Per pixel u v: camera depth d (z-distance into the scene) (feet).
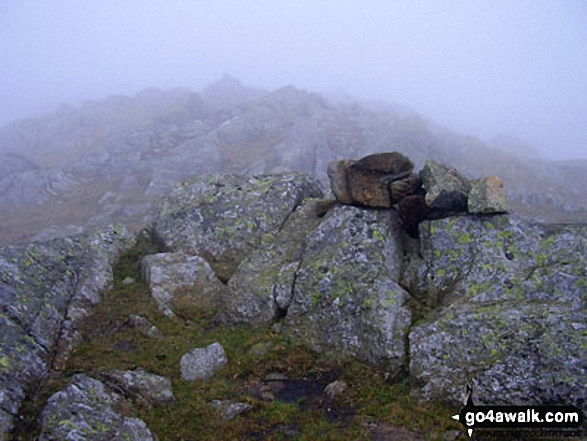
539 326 33.50
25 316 36.17
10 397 29.09
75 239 50.26
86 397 29.48
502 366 32.12
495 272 38.91
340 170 48.14
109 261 51.19
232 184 60.08
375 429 30.50
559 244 39.52
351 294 40.29
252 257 49.42
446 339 35.32
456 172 46.42
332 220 46.91
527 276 37.96
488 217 42.27
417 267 43.21
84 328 40.34
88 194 172.35
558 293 35.86
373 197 46.57
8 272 39.04
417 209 45.78
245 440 29.76
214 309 45.96
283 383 36.35
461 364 33.83
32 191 171.63
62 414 27.55
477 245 40.96
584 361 30.07
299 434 30.22
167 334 41.45
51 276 42.68
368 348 37.11
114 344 39.11
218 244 53.36
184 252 53.31
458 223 42.68
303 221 53.11
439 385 33.06
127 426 28.37
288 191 56.95
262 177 60.85
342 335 38.75
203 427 30.58
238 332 42.63
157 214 58.59
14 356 32.01
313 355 38.91
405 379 35.04
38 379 31.99
